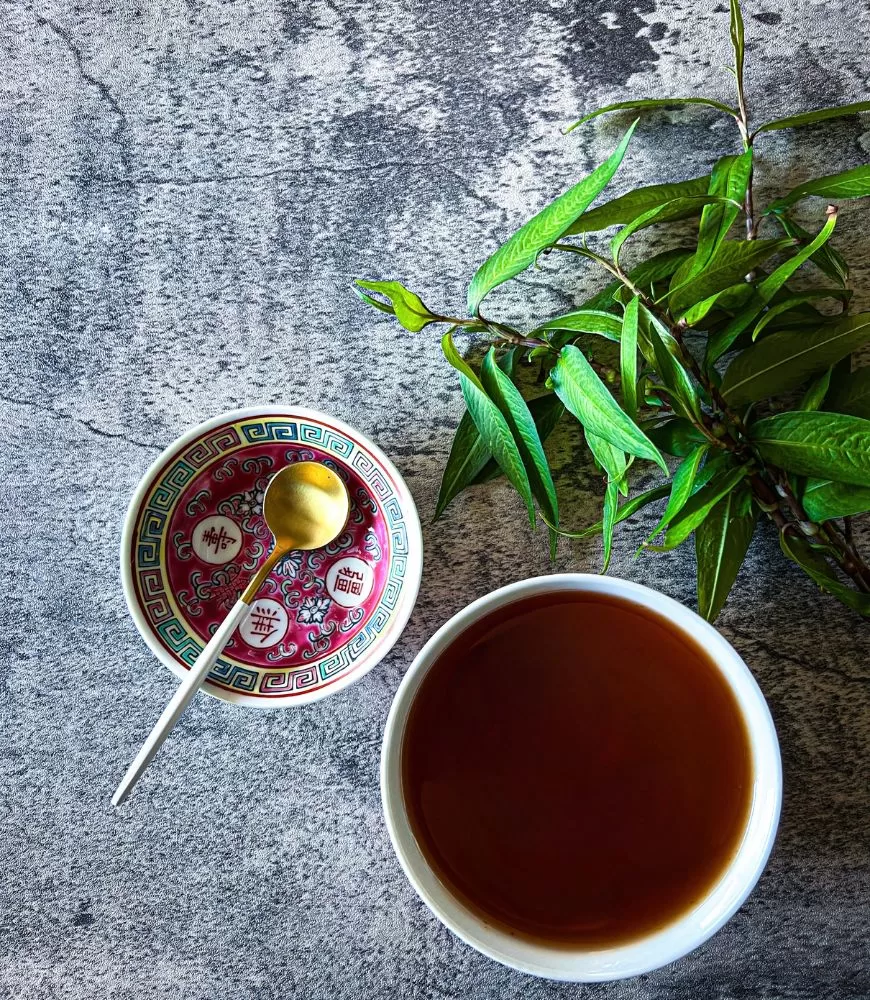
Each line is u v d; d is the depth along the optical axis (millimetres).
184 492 323
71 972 342
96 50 335
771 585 319
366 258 330
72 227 339
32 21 336
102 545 343
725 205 282
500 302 324
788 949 320
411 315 269
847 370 291
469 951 329
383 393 331
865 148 313
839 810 318
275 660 327
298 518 327
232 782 336
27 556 344
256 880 335
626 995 324
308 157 330
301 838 333
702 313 253
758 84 315
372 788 331
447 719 299
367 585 329
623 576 323
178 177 335
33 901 344
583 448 323
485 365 283
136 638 341
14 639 344
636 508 288
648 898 290
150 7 333
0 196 341
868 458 257
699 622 271
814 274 315
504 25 321
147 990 339
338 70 328
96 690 342
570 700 296
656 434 288
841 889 318
